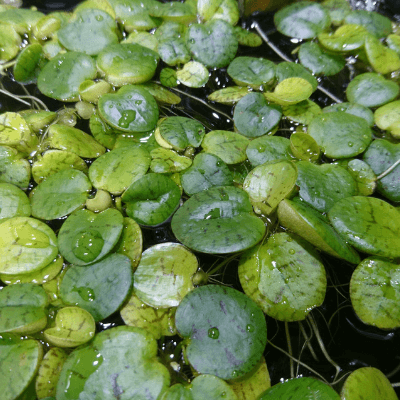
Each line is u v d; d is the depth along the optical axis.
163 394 0.09
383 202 0.12
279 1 0.17
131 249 0.11
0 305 0.10
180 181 0.12
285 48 0.16
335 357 0.11
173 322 0.10
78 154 0.12
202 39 0.15
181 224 0.11
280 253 0.11
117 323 0.11
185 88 0.15
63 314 0.10
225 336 0.10
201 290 0.10
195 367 0.10
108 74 0.14
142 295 0.11
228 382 0.10
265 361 0.10
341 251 0.11
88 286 0.10
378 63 0.15
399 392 0.10
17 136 0.13
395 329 0.11
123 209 0.12
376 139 0.14
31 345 0.10
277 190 0.11
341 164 0.13
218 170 0.12
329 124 0.13
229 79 0.15
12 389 0.09
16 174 0.12
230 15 0.16
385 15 0.17
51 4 0.17
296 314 0.11
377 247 0.11
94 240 0.11
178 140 0.13
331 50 0.16
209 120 0.14
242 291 0.11
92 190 0.12
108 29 0.15
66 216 0.12
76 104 0.14
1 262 0.11
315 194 0.12
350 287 0.11
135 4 0.16
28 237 0.11
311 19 0.16
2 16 0.15
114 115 0.13
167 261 0.11
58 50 0.15
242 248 0.10
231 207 0.11
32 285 0.11
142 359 0.10
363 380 0.10
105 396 0.09
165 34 0.16
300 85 0.14
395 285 0.11
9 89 0.14
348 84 0.15
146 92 0.14
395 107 0.14
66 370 0.09
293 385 0.10
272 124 0.14
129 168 0.12
